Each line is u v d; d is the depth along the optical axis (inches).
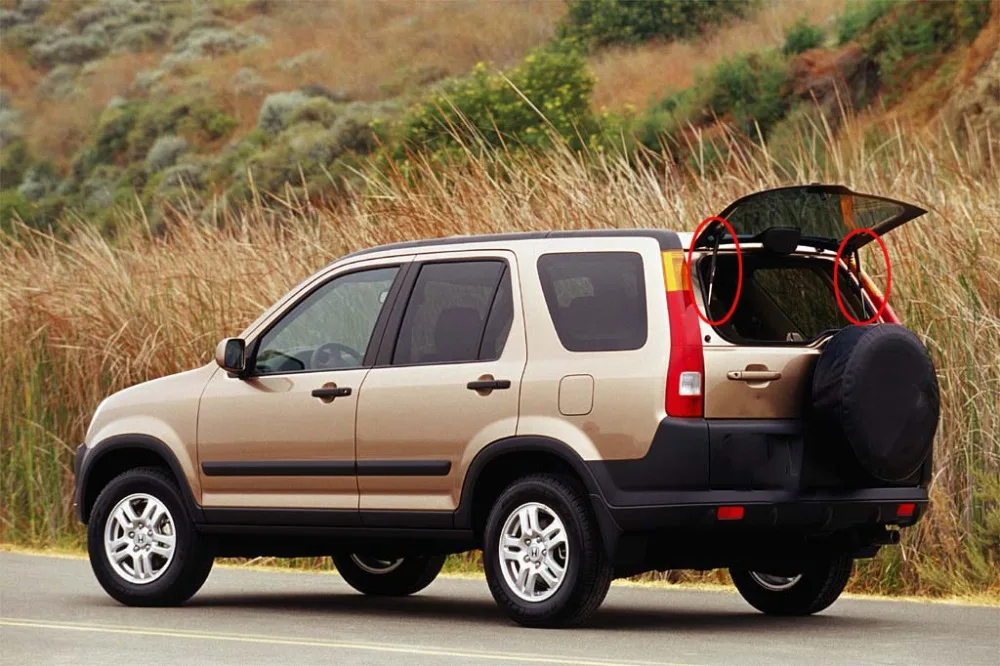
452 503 590.6
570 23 3405.5
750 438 549.6
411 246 629.6
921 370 565.6
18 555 946.1
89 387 1013.8
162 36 4323.3
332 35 3983.8
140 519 676.1
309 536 633.0
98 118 3855.8
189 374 675.4
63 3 4638.3
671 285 555.5
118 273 1040.2
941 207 819.4
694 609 667.4
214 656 515.5
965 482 741.9
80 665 497.0
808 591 628.4
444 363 599.5
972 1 2075.5
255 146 2999.5
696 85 2348.7
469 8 3846.0
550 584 567.8
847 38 2251.5
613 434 551.8
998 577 716.7
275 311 655.1
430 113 1803.6
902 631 587.2
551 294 579.8
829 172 899.4
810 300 592.7
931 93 2038.6
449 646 536.7
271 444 638.5
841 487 569.9
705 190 873.5
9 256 1132.5
